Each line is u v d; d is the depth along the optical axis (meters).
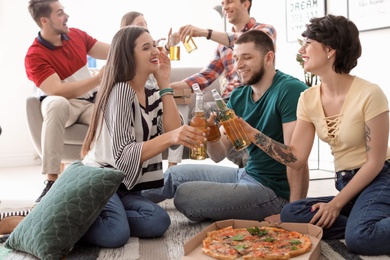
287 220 2.44
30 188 4.37
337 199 2.34
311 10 5.20
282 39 5.74
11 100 5.78
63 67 4.02
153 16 6.25
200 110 2.49
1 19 5.67
